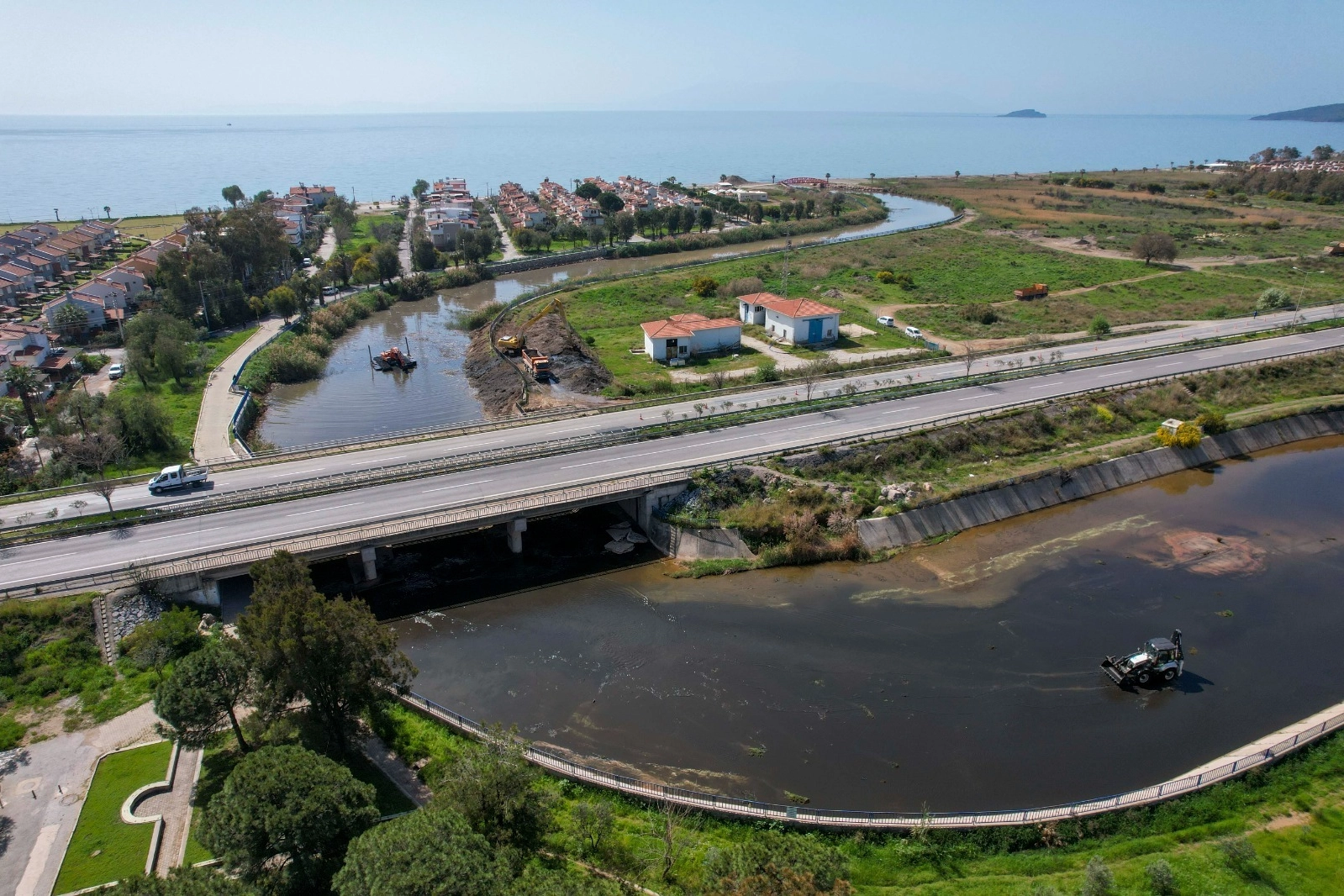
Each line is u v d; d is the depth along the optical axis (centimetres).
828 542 5825
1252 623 5109
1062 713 4281
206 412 8231
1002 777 3825
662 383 8681
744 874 2542
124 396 8050
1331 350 9325
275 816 2653
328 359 11050
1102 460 7025
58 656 4300
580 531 6234
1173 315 11544
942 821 3381
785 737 4088
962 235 18488
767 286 13838
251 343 10775
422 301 14625
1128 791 3744
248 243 13075
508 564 5781
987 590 5478
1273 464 7531
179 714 3334
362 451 6806
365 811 2867
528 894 2389
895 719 4225
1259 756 3753
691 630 5016
